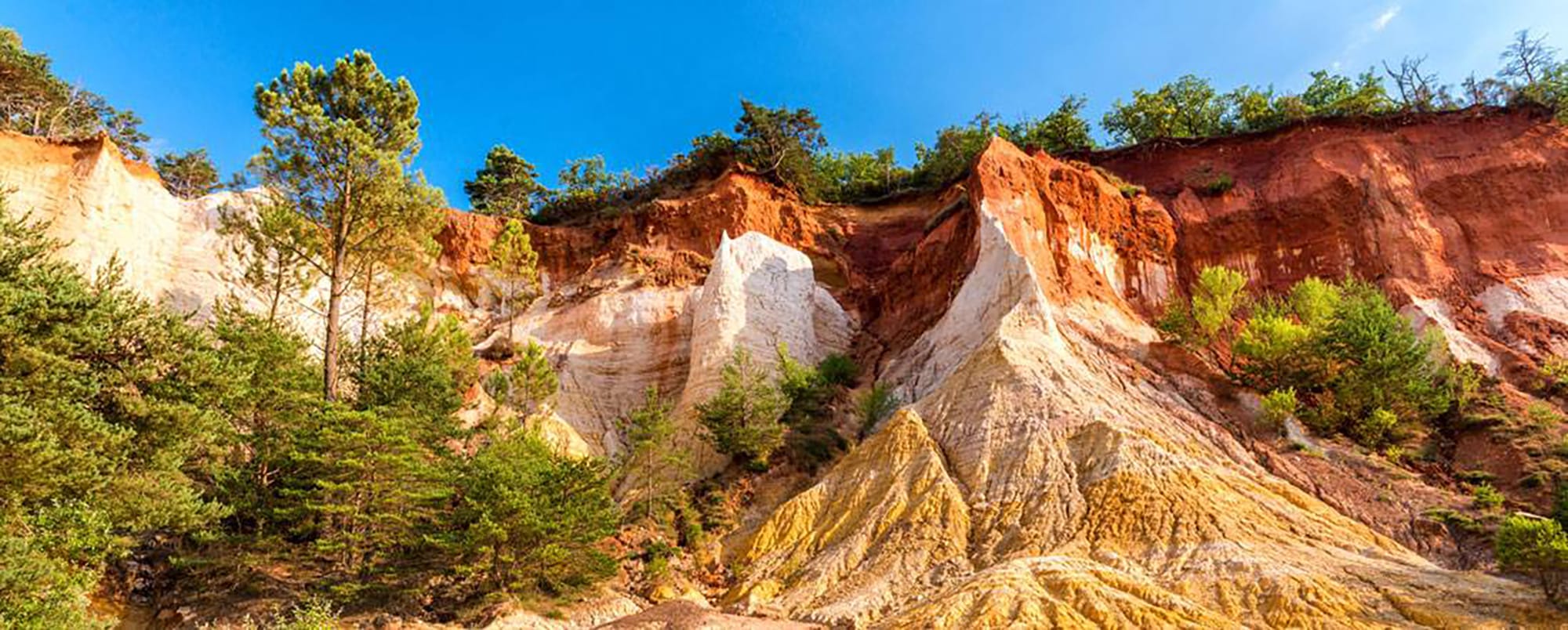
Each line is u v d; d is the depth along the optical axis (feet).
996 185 151.33
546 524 86.53
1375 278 150.92
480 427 116.26
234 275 137.08
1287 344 122.62
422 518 90.43
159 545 84.38
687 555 104.47
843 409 136.56
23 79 174.70
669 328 160.76
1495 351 130.00
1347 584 71.56
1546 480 96.17
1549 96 172.14
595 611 89.04
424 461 96.43
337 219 116.16
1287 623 66.39
